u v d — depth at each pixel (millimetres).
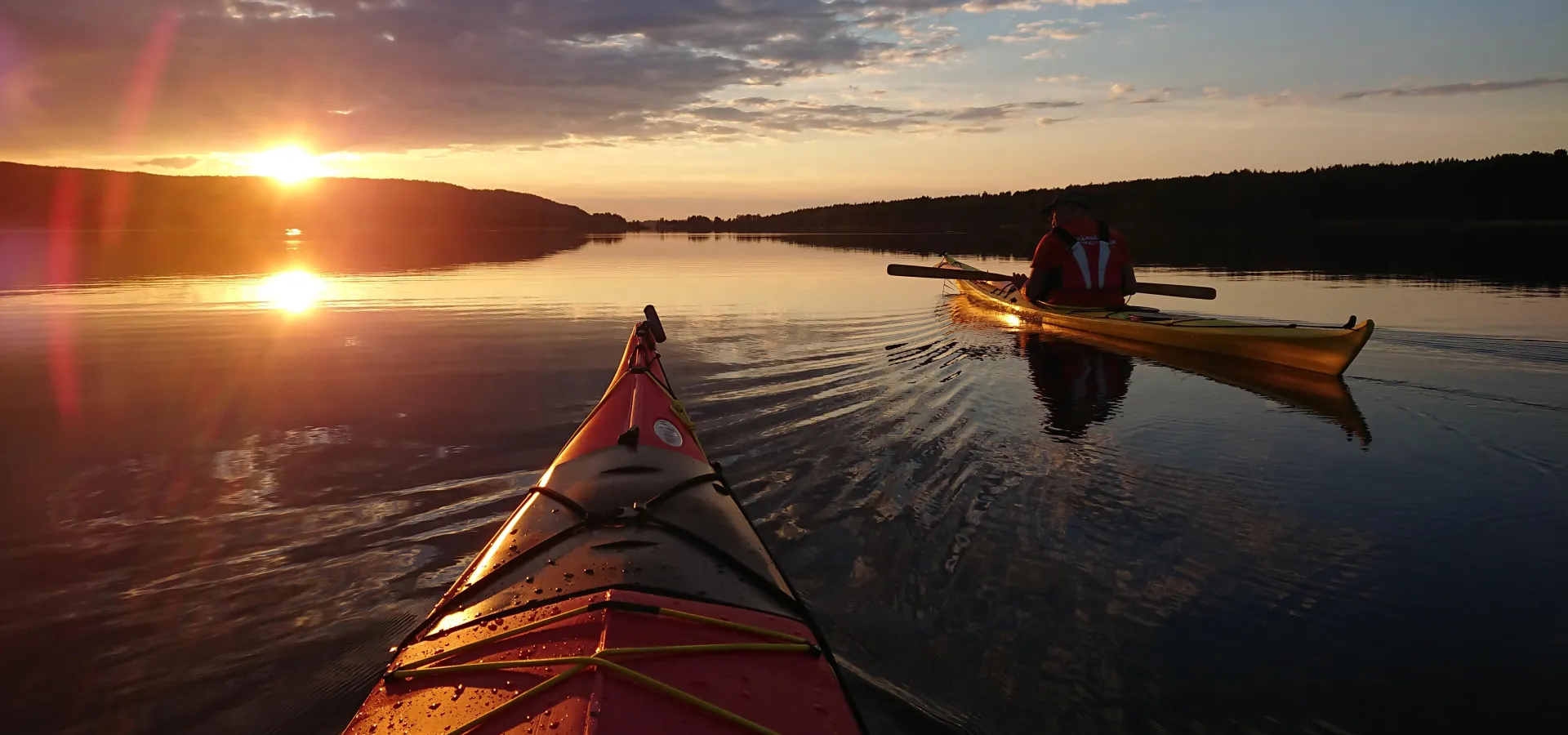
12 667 3004
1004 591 3535
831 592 3512
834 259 24453
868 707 2793
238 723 2740
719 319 11086
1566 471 4848
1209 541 4004
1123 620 3328
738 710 1931
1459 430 5668
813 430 5785
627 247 34750
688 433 4324
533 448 5383
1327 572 3689
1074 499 4523
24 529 4141
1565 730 2670
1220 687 2916
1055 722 2742
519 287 15336
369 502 4480
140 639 3176
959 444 5461
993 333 9938
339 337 9586
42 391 6965
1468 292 12570
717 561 2689
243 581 3607
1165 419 6059
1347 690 2889
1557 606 3383
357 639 3176
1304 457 5203
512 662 2061
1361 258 19922
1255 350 8008
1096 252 10250
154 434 5754
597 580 2412
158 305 12375
